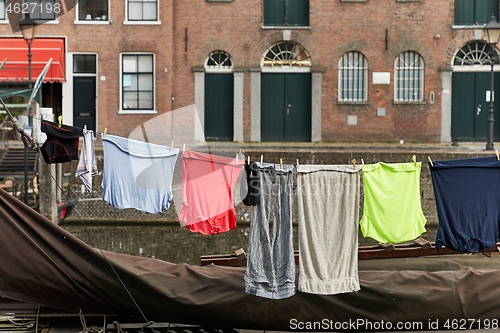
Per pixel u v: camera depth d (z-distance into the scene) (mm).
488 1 25719
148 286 8555
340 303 8719
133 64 25188
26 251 8594
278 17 25906
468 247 8797
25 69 24141
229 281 8711
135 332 8883
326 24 25719
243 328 8789
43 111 19281
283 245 8492
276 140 25984
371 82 25703
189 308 8602
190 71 25594
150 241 18219
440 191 8805
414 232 8805
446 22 25531
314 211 8547
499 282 8969
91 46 24938
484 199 8766
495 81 25766
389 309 8766
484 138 25812
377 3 25578
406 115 25703
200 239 18453
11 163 19219
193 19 25531
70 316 8906
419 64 25750
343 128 25797
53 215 17984
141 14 25172
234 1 25562
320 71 25719
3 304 9008
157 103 25219
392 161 19766
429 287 8812
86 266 8648
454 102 25812
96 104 25031
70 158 8859
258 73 25719
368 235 8734
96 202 18688
